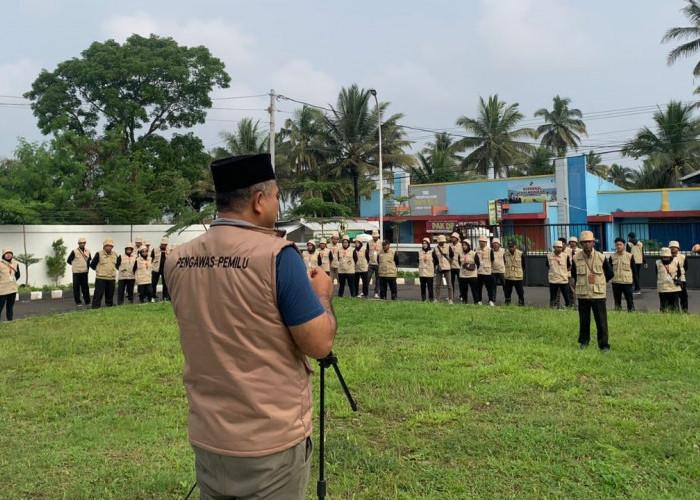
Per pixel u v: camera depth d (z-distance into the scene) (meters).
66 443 5.00
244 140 41.78
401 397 6.07
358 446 4.76
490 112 45.78
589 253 8.41
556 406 5.69
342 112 40.25
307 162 40.03
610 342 8.76
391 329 10.48
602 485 3.93
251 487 2.03
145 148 30.69
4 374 7.65
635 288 17.72
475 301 15.80
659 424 5.05
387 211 39.12
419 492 3.92
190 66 31.27
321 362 2.45
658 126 41.31
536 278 20.16
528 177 34.06
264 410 2.02
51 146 24.91
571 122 51.94
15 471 4.40
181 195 29.20
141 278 16.50
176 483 4.13
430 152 53.88
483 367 7.19
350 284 17.70
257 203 2.21
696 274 18.42
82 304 17.30
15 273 13.24
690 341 8.66
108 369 7.69
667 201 32.78
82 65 28.78
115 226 24.92
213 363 2.07
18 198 22.47
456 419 5.35
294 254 2.10
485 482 4.02
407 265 25.88
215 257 2.12
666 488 3.85
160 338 9.98
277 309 2.04
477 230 21.53
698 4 31.22
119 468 4.43
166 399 6.37
